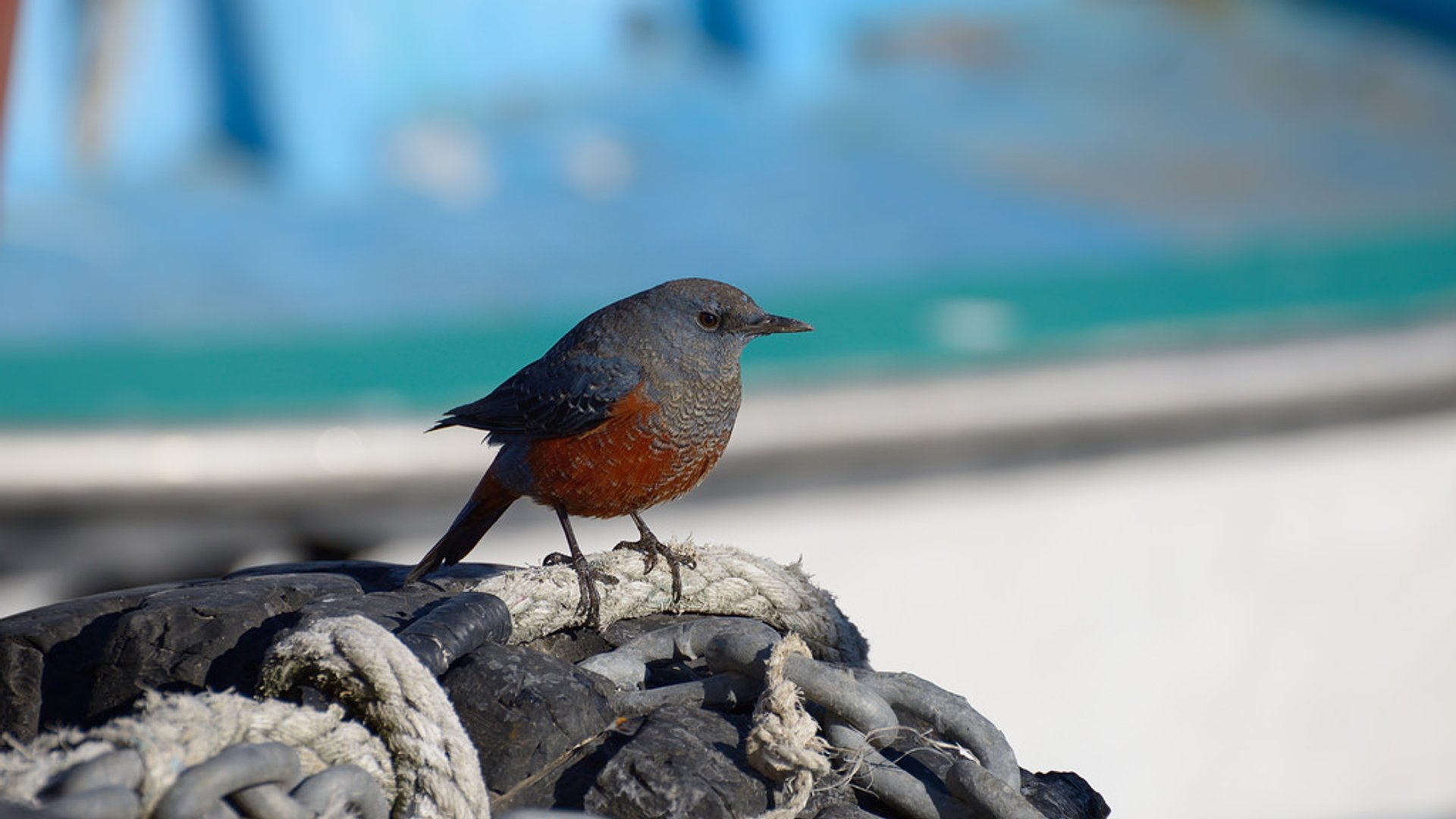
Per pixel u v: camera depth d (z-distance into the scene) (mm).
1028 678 13648
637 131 23266
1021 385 13188
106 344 14586
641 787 4383
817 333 15148
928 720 4734
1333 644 14094
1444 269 17047
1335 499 13844
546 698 4570
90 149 19984
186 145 21031
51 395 12930
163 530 12109
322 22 22266
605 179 21625
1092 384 13125
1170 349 13930
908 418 12805
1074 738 13844
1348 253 17844
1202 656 13914
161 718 3750
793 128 23812
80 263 17203
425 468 12500
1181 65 27188
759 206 20234
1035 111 24922
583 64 25359
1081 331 14781
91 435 11750
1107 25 29406
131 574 12180
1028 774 4957
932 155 22422
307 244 18266
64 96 20266
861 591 13234
